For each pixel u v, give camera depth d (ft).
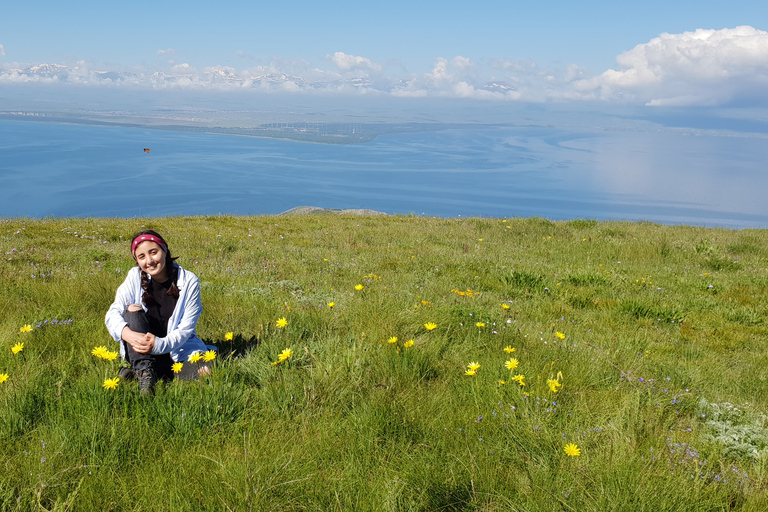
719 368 19.80
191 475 9.11
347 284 29.48
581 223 65.62
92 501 8.39
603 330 24.43
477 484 9.25
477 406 12.55
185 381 13.21
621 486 8.96
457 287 30.96
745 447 11.54
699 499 8.98
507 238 54.90
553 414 12.06
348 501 8.51
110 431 10.15
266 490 8.61
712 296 33.24
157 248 14.07
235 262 34.65
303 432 10.94
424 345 16.80
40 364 13.69
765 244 56.13
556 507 8.58
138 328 13.51
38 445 9.85
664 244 49.98
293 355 14.89
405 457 10.07
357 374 13.65
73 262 31.55
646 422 12.30
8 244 37.14
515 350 16.87
